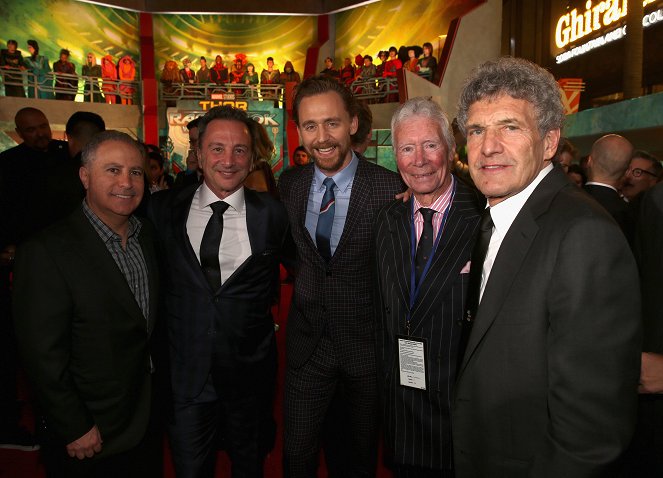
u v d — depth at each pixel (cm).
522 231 123
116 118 1342
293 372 223
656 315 145
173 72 1461
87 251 168
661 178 399
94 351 168
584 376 107
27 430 292
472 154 128
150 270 187
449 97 1205
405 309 181
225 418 210
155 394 193
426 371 174
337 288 212
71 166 258
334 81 206
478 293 138
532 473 115
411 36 1599
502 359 123
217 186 199
